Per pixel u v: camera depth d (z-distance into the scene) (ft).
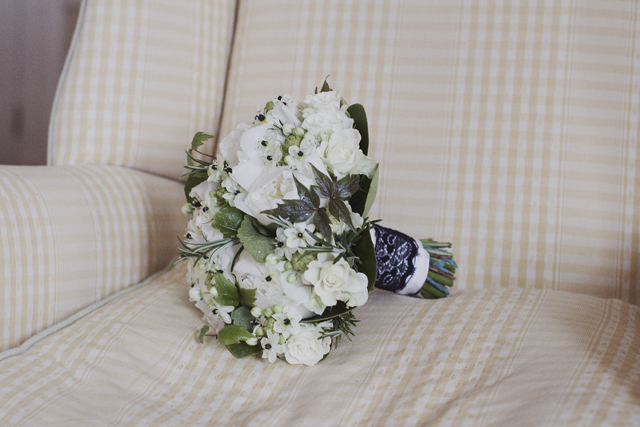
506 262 3.25
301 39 3.65
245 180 2.31
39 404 2.05
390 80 3.49
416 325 2.52
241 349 2.46
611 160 3.19
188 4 3.76
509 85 3.33
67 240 2.86
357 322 2.68
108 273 3.13
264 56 3.75
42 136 5.75
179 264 3.40
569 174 3.21
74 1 5.62
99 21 3.56
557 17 3.31
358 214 2.38
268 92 3.68
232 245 2.44
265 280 2.29
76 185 3.10
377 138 3.45
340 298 2.27
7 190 2.71
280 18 3.74
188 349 2.54
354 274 2.29
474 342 2.33
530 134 3.27
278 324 2.34
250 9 3.89
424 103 3.43
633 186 3.17
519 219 3.24
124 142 3.56
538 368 2.11
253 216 2.31
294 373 2.38
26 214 2.71
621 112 3.20
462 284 3.30
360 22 3.59
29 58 5.65
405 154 3.41
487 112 3.34
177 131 3.75
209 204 2.45
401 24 3.52
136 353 2.47
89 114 3.51
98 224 3.09
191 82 3.81
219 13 3.95
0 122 5.65
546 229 3.20
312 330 2.37
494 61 3.36
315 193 2.22
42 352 2.41
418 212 3.36
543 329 2.37
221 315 2.46
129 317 2.72
